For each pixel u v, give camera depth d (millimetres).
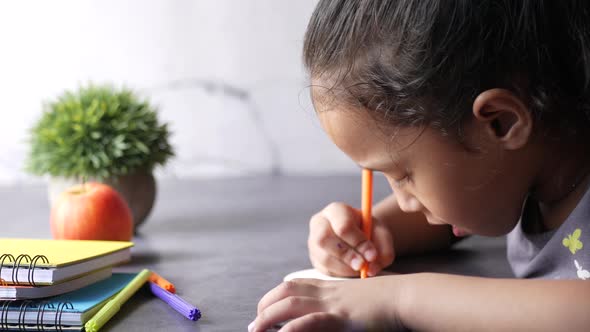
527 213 914
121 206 1106
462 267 1054
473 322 640
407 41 728
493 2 720
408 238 1125
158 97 2363
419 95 729
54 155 1253
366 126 764
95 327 700
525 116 726
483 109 721
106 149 1262
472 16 717
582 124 771
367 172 1021
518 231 940
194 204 1731
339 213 1017
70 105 1288
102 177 1261
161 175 2338
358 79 752
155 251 1164
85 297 769
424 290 676
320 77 781
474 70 719
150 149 1306
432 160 755
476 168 758
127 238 1119
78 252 833
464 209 781
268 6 2363
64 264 744
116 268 1034
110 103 1298
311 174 2422
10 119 2301
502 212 790
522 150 761
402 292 686
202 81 2373
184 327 737
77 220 1059
